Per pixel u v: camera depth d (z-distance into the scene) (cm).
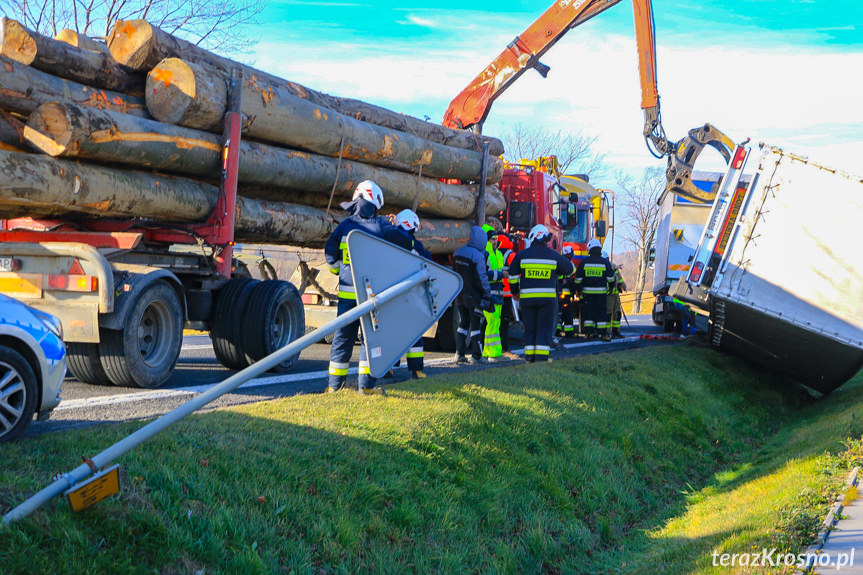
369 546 404
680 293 1066
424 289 499
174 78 721
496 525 493
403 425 543
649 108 1658
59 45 671
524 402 695
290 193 945
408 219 708
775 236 1012
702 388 1033
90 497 312
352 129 945
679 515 639
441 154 1130
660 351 1201
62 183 620
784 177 1009
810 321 993
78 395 648
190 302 811
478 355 1013
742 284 1023
